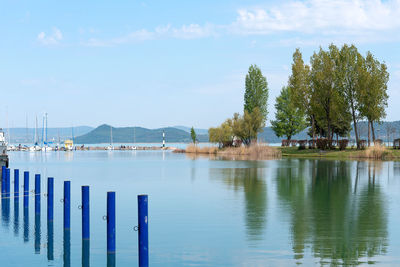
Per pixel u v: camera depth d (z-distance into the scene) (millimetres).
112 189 28609
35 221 18328
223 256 12703
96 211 20422
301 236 15016
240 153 84125
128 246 14055
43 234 15898
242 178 35594
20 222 18109
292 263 11930
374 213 19297
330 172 40625
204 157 79938
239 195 25250
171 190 27812
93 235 15688
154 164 58250
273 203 22219
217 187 29328
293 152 80562
